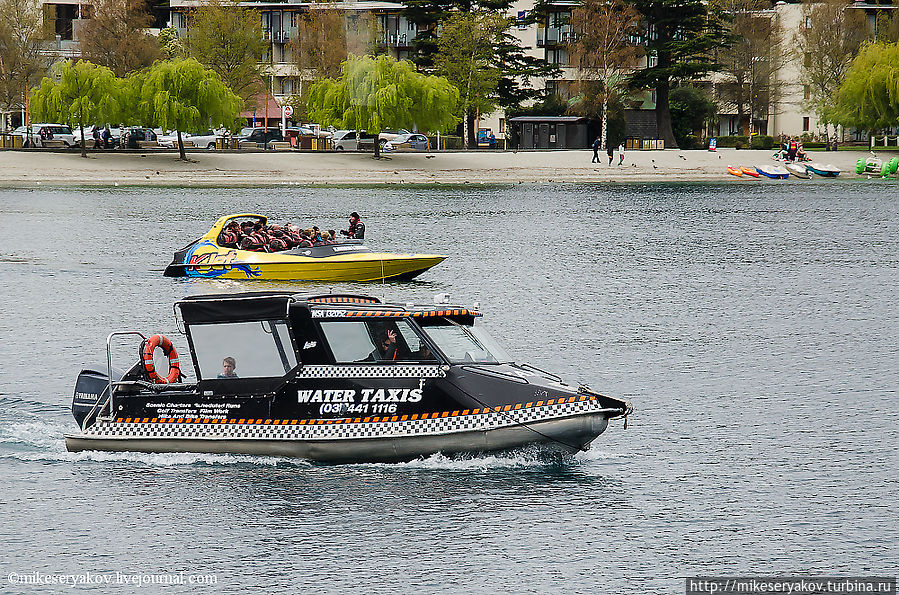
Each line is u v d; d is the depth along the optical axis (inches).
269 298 1659.7
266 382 1675.7
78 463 1694.1
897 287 3661.4
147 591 1316.4
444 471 1652.3
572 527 1493.6
